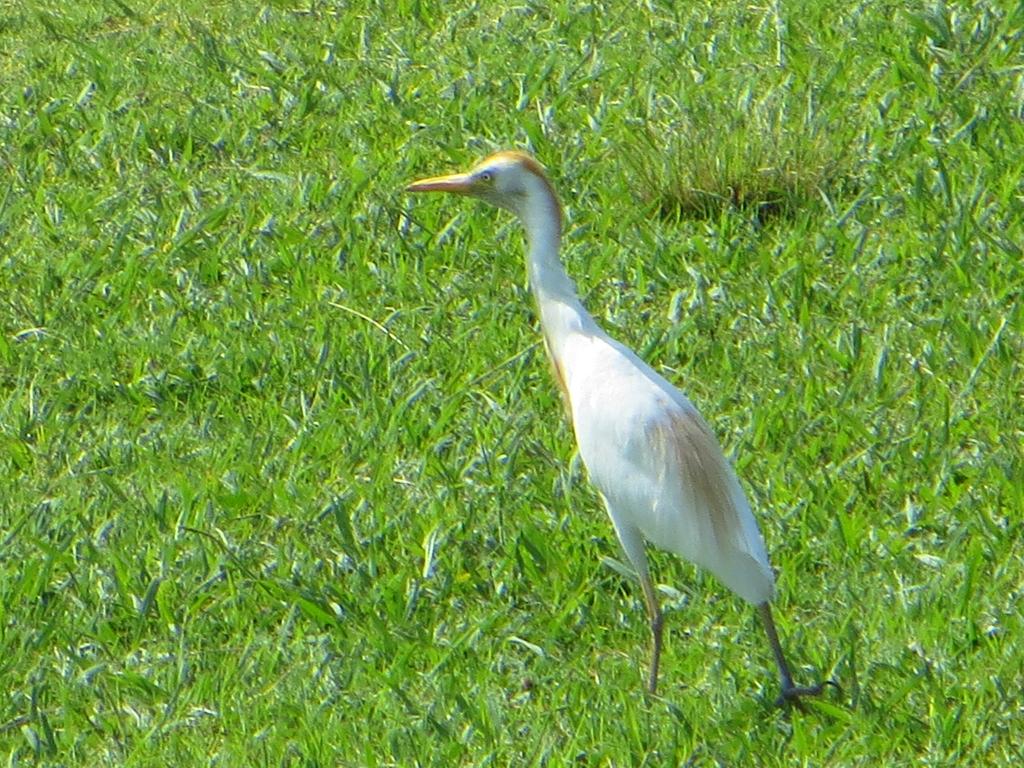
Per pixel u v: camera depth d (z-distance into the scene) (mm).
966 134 13695
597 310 12398
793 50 15148
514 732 8719
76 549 10578
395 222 13656
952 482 10219
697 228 13273
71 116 15781
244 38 16859
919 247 12477
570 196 13750
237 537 10570
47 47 17203
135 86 16219
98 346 12586
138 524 10688
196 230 13695
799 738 8328
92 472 11234
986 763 8258
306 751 8594
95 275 13539
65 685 9406
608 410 8867
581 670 9211
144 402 12055
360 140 14875
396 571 10094
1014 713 8406
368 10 17125
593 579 9844
